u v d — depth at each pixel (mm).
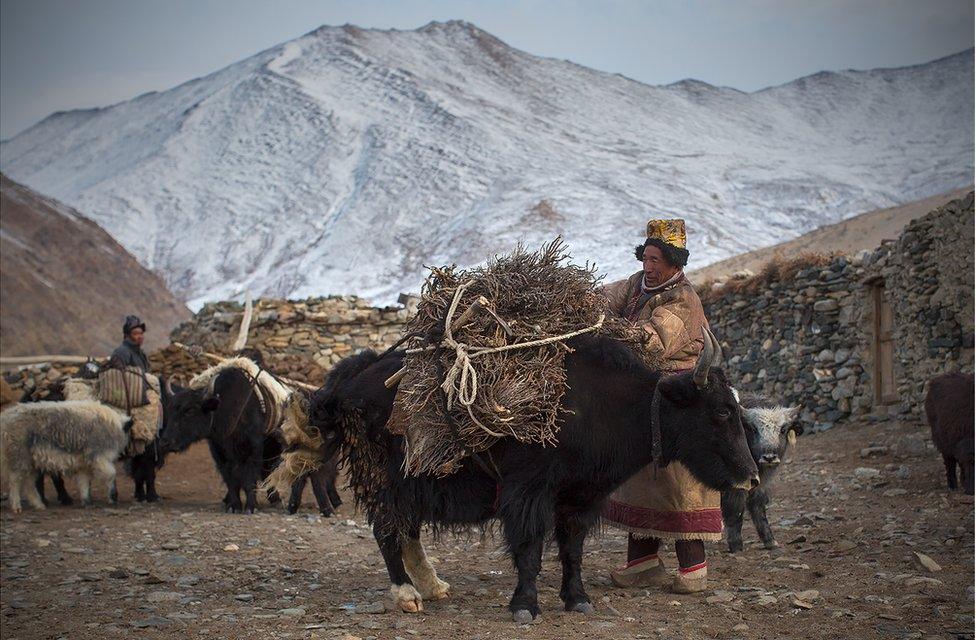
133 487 14633
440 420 5469
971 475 9875
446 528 6004
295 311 18828
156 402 13047
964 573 6473
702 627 5367
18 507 11617
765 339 18156
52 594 6668
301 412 6332
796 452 13828
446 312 5625
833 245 44312
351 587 6781
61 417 12008
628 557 6559
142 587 6887
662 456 5480
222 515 11102
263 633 5418
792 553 7566
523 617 5477
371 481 5922
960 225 13016
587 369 5551
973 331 12875
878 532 8195
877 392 15695
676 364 6070
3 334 62312
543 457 5406
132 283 86125
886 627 5262
